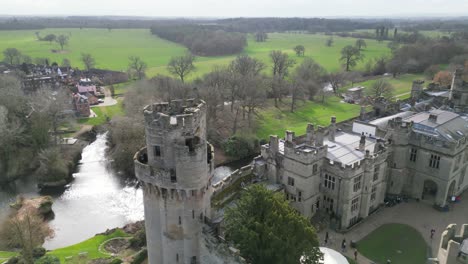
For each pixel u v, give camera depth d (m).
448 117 95.38
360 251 73.12
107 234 85.25
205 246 56.53
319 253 56.12
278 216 53.09
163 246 58.16
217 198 73.19
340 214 79.12
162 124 51.34
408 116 101.38
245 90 162.62
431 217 84.12
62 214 100.88
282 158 80.81
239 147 136.62
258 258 52.53
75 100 175.12
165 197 54.41
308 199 78.44
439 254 65.38
